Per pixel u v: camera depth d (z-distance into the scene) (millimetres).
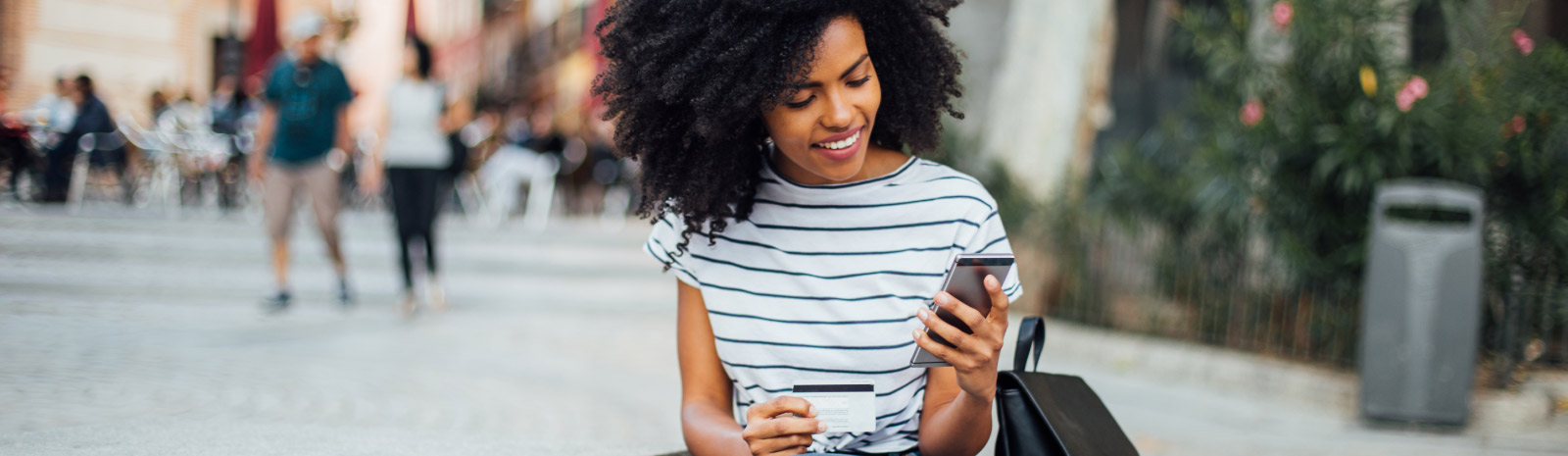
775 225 1956
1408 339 5090
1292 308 6355
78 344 5281
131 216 12836
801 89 1787
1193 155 6945
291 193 6824
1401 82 5996
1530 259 6004
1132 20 11992
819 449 1986
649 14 1925
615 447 2939
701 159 1935
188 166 14609
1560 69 5887
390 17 30766
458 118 10805
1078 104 8461
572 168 17234
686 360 2049
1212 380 5977
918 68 2035
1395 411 5125
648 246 2061
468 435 3059
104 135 13969
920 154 2131
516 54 37719
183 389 4445
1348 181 5797
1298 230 6340
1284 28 6277
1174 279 6852
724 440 1886
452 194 16672
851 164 1841
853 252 1919
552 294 8227
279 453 2701
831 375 1924
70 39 20469
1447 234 5074
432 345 5945
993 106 8805
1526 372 5668
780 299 1934
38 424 3680
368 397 4566
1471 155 5766
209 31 22812
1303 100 6176
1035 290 7539
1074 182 7754
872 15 1922
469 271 9406
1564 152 5930
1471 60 6074
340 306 7160
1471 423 5188
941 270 1912
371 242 11414
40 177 13516
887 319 1903
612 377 5352
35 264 8023
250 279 8062
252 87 16156
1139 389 5770
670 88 1850
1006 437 1860
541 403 4680
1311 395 5656
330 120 6863
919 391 1992
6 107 17781
